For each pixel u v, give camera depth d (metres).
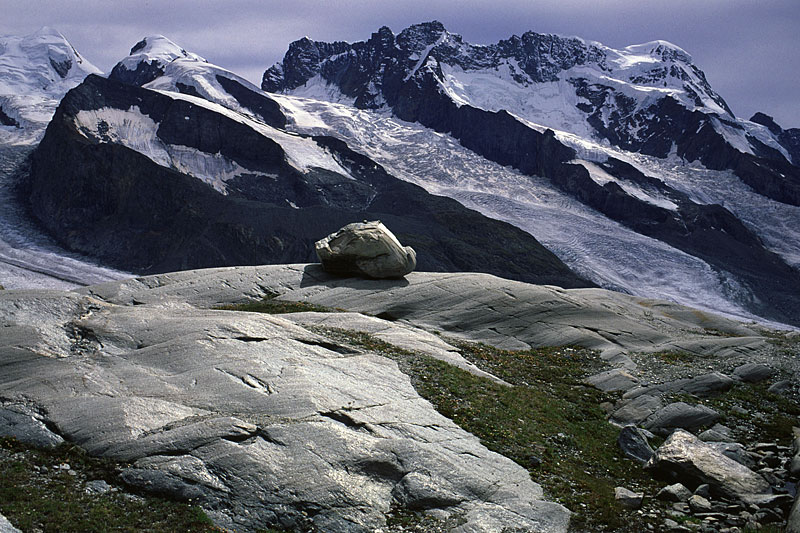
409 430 23.56
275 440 21.34
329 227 188.00
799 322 183.75
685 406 31.16
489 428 25.70
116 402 23.17
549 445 25.83
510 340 41.78
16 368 25.61
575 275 194.50
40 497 18.81
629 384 34.41
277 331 30.73
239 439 21.27
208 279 49.16
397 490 20.34
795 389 34.06
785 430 29.52
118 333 29.14
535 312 44.97
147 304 44.62
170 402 23.59
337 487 19.83
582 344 41.19
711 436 28.77
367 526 18.80
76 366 25.91
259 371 25.89
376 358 30.38
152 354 27.30
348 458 21.02
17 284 140.62
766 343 40.97
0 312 29.03
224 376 25.39
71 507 18.52
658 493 22.84
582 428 28.98
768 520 20.98
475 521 19.17
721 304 188.50
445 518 19.34
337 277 50.88
